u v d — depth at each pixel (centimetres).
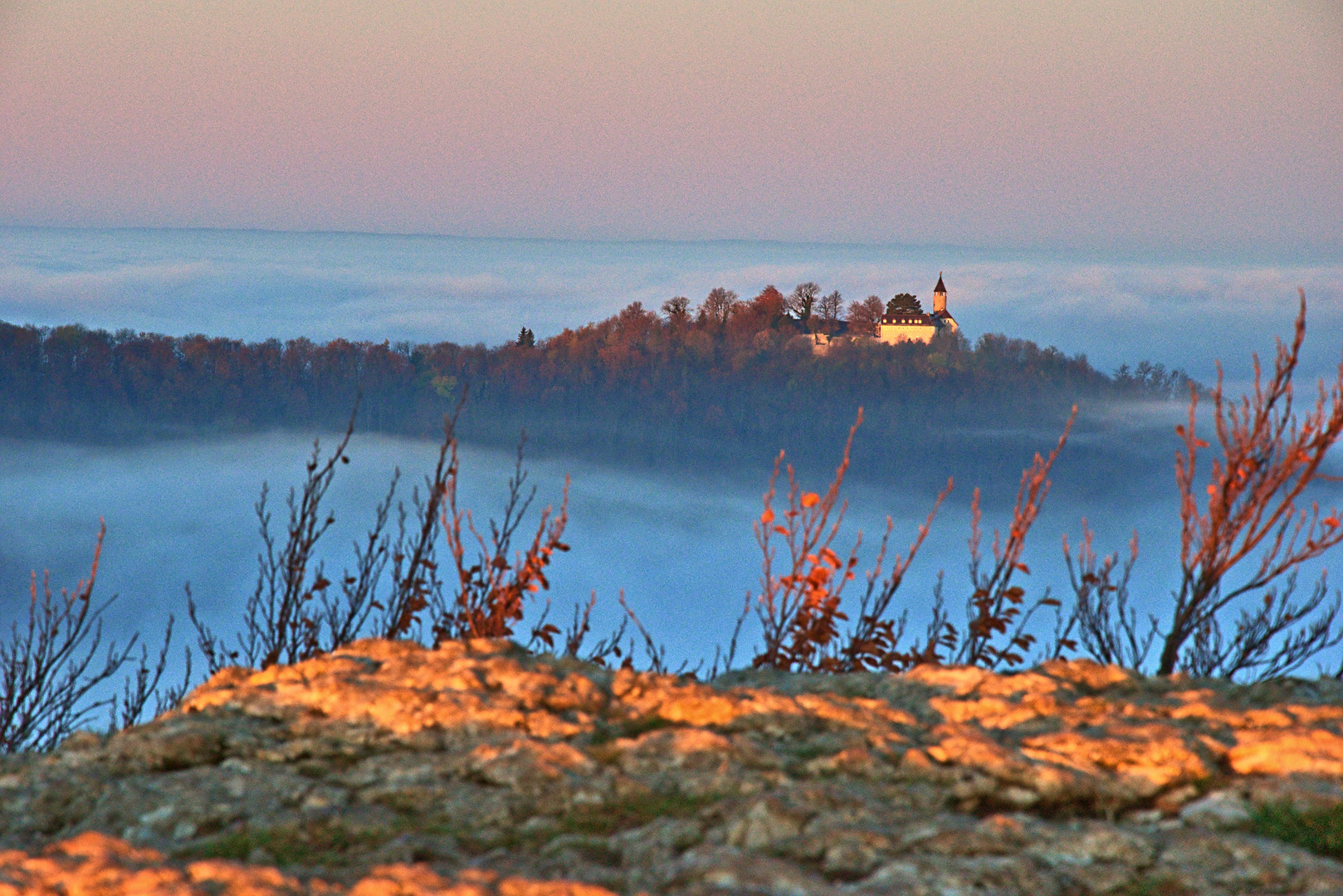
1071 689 2347
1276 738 1945
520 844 1702
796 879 1495
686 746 1953
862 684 2420
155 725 2075
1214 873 1548
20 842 1750
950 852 1595
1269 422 2661
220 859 1575
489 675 2259
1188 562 2788
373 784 1886
